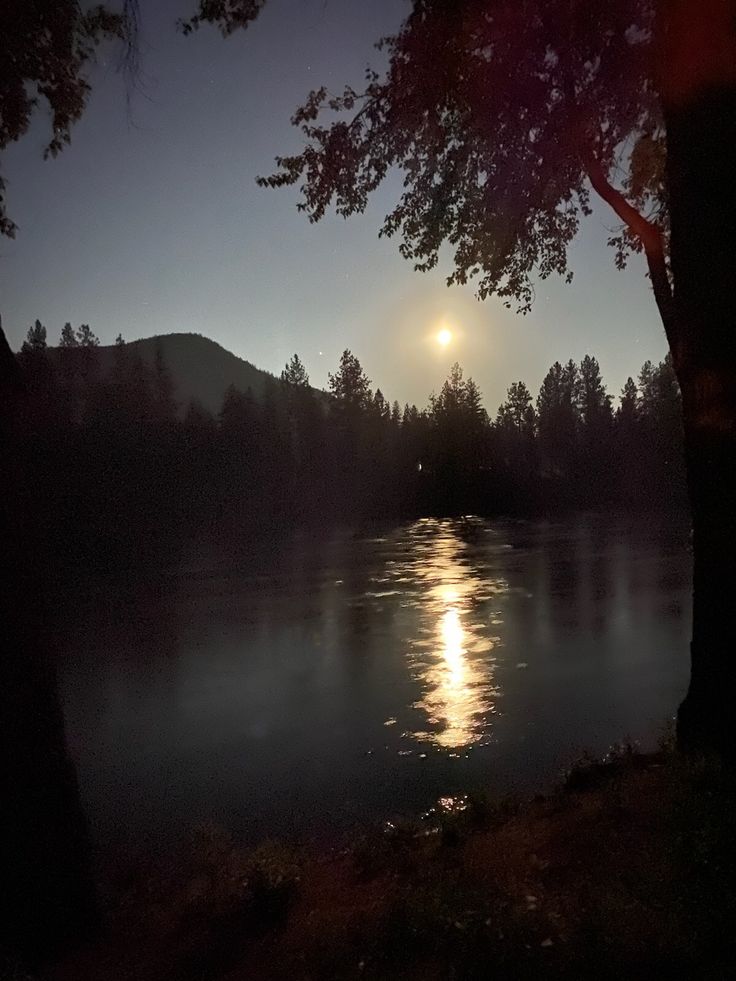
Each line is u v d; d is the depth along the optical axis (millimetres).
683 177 6199
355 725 13812
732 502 6070
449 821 6379
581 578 31859
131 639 24219
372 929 4207
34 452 46938
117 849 8742
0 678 4859
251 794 10664
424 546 50375
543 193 10539
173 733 14172
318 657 19984
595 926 3553
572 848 4988
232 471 72062
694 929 3428
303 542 57250
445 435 85688
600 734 12031
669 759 6188
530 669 16984
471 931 3754
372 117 10258
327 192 10711
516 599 27281
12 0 7664
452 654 19125
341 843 8070
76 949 4957
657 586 28578
